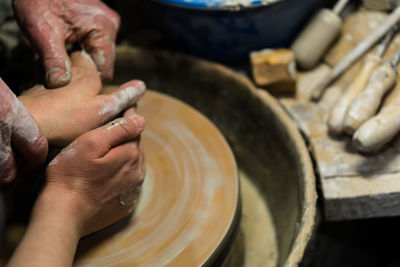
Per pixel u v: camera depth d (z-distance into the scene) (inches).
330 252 74.9
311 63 70.6
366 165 59.7
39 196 45.9
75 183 45.9
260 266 66.1
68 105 50.0
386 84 59.9
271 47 72.6
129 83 53.8
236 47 71.6
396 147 59.7
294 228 58.5
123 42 75.2
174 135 61.7
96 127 50.6
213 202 54.9
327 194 58.6
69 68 53.5
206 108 77.0
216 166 58.2
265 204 72.6
